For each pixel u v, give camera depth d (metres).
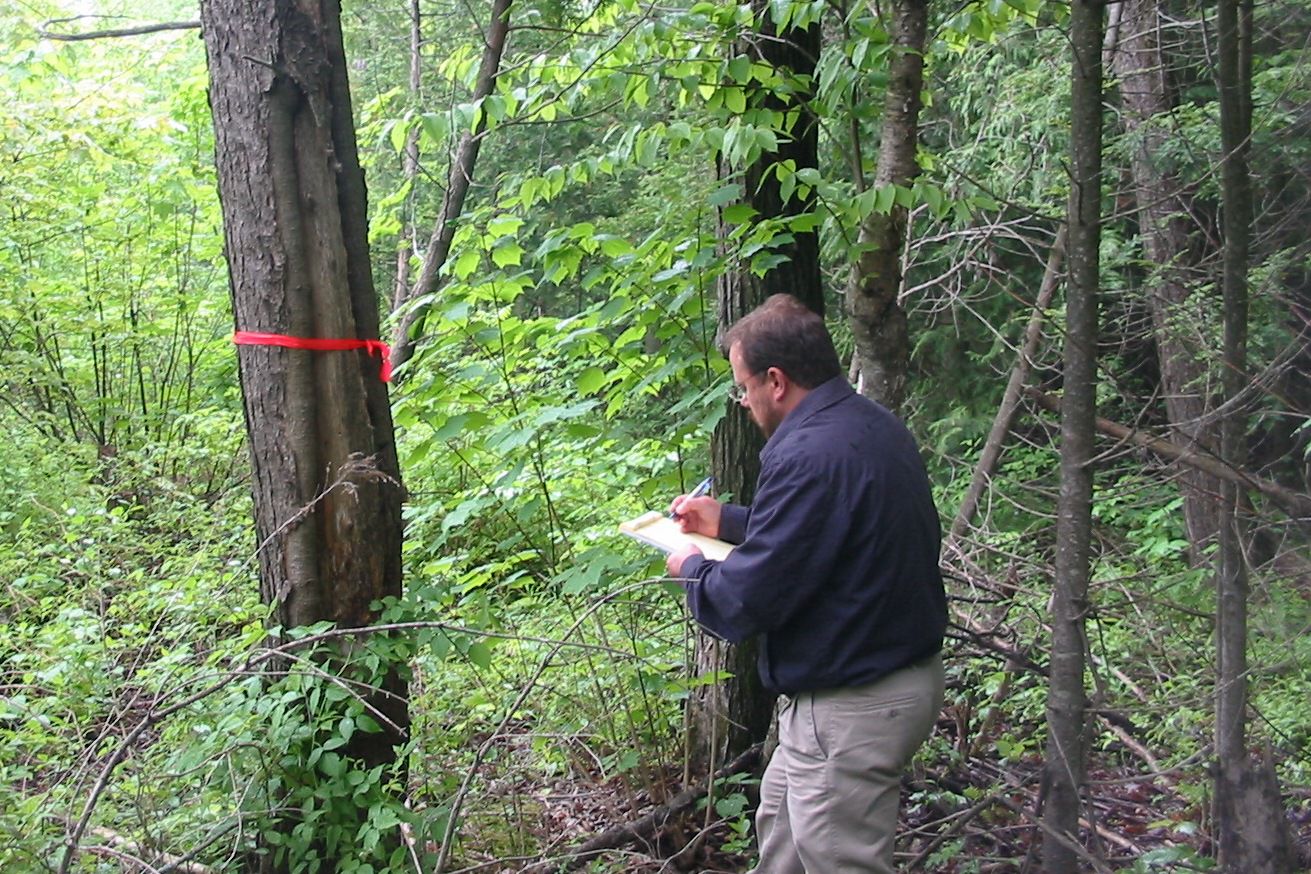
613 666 4.04
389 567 3.34
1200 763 3.22
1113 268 5.40
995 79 7.10
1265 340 3.16
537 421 3.56
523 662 4.21
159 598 4.15
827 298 7.65
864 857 2.55
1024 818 3.29
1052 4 4.53
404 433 5.64
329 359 3.23
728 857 3.67
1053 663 2.94
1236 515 2.82
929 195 3.42
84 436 8.27
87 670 3.55
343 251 3.25
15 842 2.84
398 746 3.35
